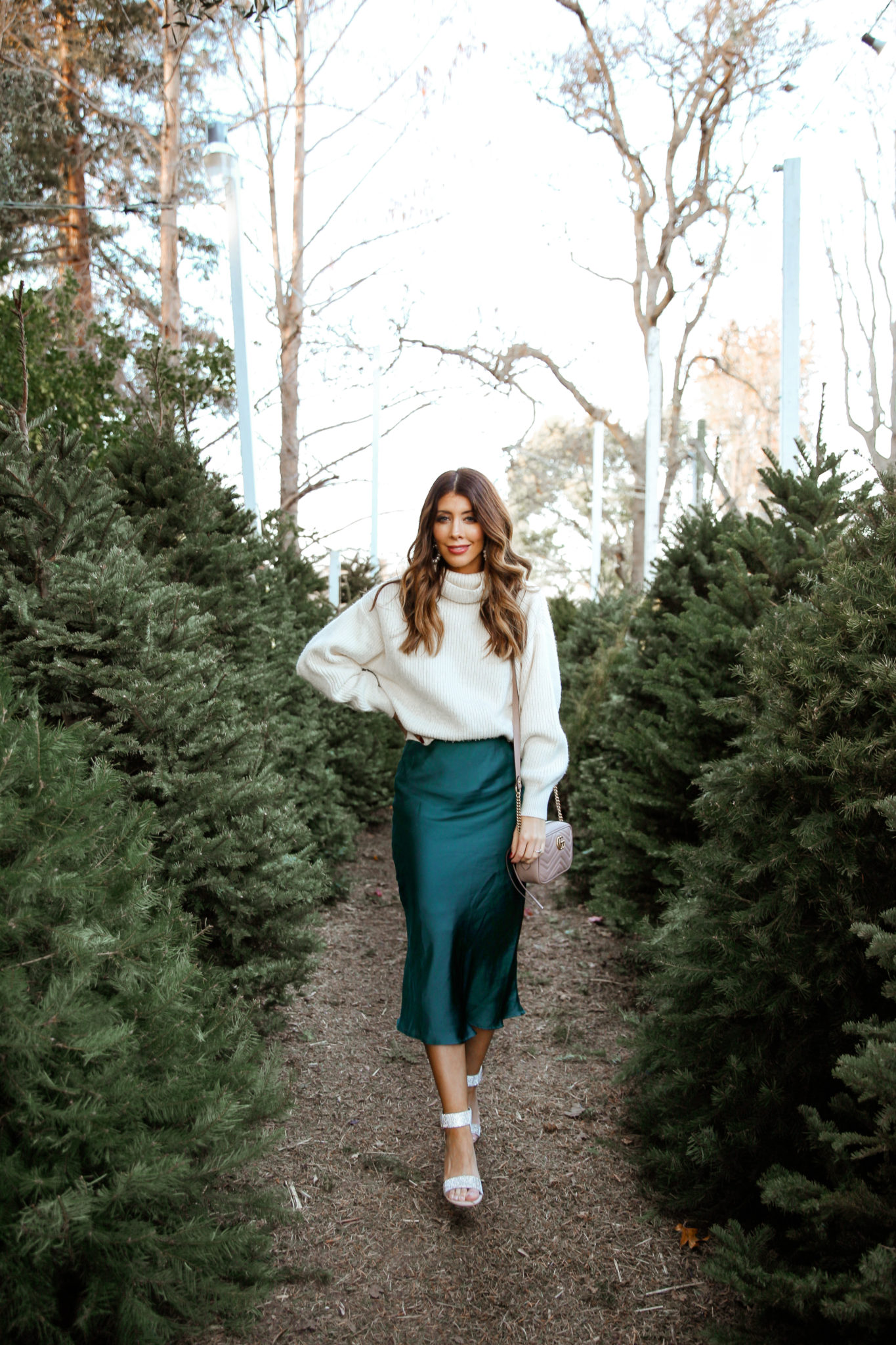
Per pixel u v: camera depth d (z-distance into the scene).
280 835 2.82
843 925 1.95
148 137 14.25
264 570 5.29
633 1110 2.66
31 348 7.04
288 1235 2.17
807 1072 2.02
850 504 2.41
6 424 2.73
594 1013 3.58
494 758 2.36
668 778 3.67
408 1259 2.12
